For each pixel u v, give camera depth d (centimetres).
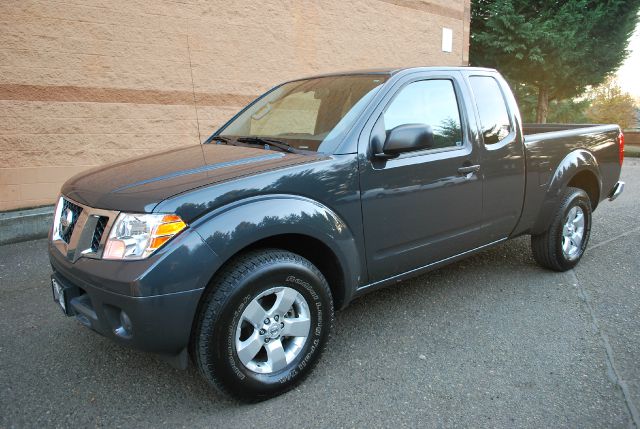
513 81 1784
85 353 319
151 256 230
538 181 411
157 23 708
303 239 285
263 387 260
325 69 923
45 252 529
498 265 474
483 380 285
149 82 714
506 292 409
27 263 494
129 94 699
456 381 285
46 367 302
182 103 748
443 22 1121
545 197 419
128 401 268
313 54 899
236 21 787
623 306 381
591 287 419
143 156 333
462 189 350
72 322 362
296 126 343
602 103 2748
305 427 246
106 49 671
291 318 272
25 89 621
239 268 247
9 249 540
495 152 372
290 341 275
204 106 771
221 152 314
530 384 281
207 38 760
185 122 755
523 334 339
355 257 295
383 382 284
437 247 347
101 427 248
